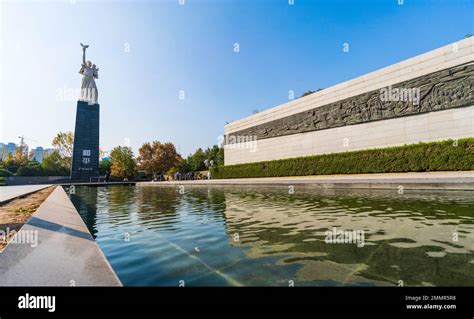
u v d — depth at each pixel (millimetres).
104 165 54531
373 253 2764
